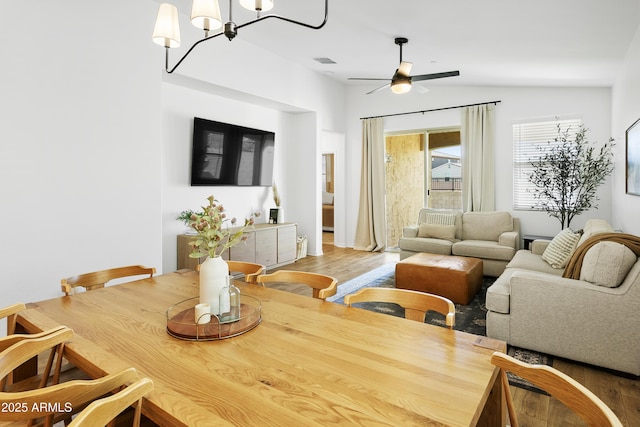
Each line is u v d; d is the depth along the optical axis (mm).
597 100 5188
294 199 6664
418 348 1309
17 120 2768
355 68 5750
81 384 941
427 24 3488
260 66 5160
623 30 3117
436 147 6605
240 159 5469
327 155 9742
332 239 8539
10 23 2725
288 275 2189
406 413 930
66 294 1973
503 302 2805
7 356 1106
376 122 6949
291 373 1135
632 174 3578
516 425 1134
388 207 7238
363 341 1369
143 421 1407
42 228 2916
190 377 1114
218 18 1796
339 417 914
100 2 3230
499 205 5922
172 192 4672
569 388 901
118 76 3359
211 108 5090
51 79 2936
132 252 3488
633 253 2494
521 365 1033
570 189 5148
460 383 1073
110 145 3311
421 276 4027
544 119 5547
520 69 4621
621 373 2412
